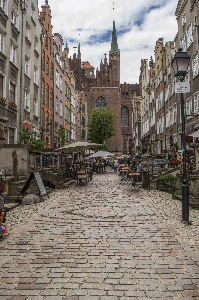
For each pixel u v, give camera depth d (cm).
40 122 3003
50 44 3547
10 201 1287
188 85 947
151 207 1184
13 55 2320
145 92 5475
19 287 468
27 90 2595
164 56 3716
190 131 2423
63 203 1311
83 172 2325
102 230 820
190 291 452
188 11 2608
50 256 607
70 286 471
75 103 5812
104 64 9050
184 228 831
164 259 586
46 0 3425
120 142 8781
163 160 2272
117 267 546
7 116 2127
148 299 429
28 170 1578
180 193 1398
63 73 4388
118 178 3012
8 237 748
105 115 6309
